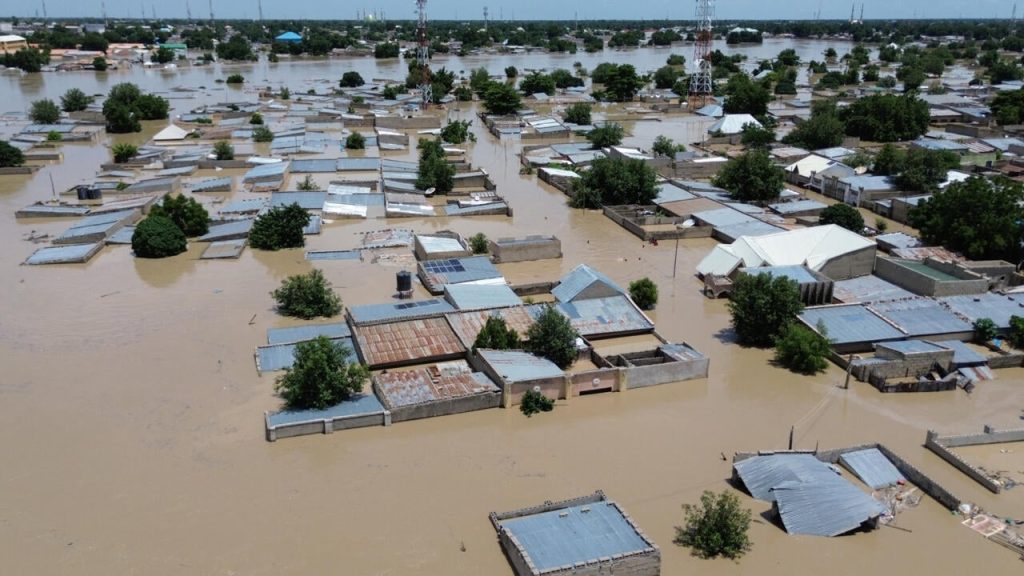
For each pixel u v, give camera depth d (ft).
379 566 88.38
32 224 220.43
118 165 289.33
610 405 125.49
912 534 94.53
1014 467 109.19
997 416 123.13
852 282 171.63
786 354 138.51
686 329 155.12
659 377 131.44
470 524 95.71
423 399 120.47
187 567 87.97
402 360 133.59
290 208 200.54
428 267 176.14
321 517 96.63
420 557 89.81
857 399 127.95
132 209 224.12
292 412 117.60
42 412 119.34
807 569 88.28
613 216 232.53
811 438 116.26
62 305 160.86
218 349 140.97
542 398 123.34
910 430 118.93
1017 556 90.94
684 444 114.42
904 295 164.14
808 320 147.54
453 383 125.90
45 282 174.09
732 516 91.61
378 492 101.71
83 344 142.51
